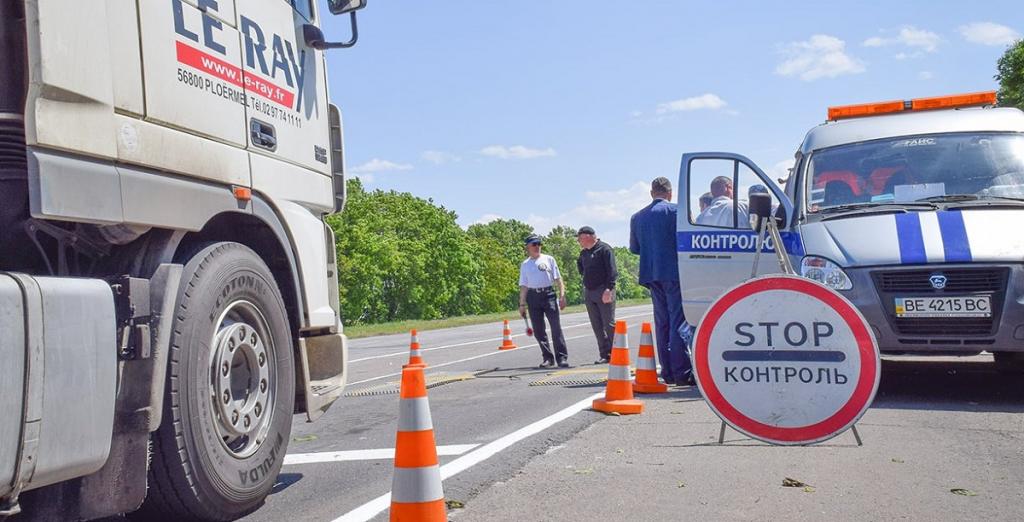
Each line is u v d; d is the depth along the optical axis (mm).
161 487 4047
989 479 4938
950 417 6906
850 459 5508
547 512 4410
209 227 4836
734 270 8727
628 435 6492
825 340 5645
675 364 9422
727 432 6473
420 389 3926
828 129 9445
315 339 5785
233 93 4789
